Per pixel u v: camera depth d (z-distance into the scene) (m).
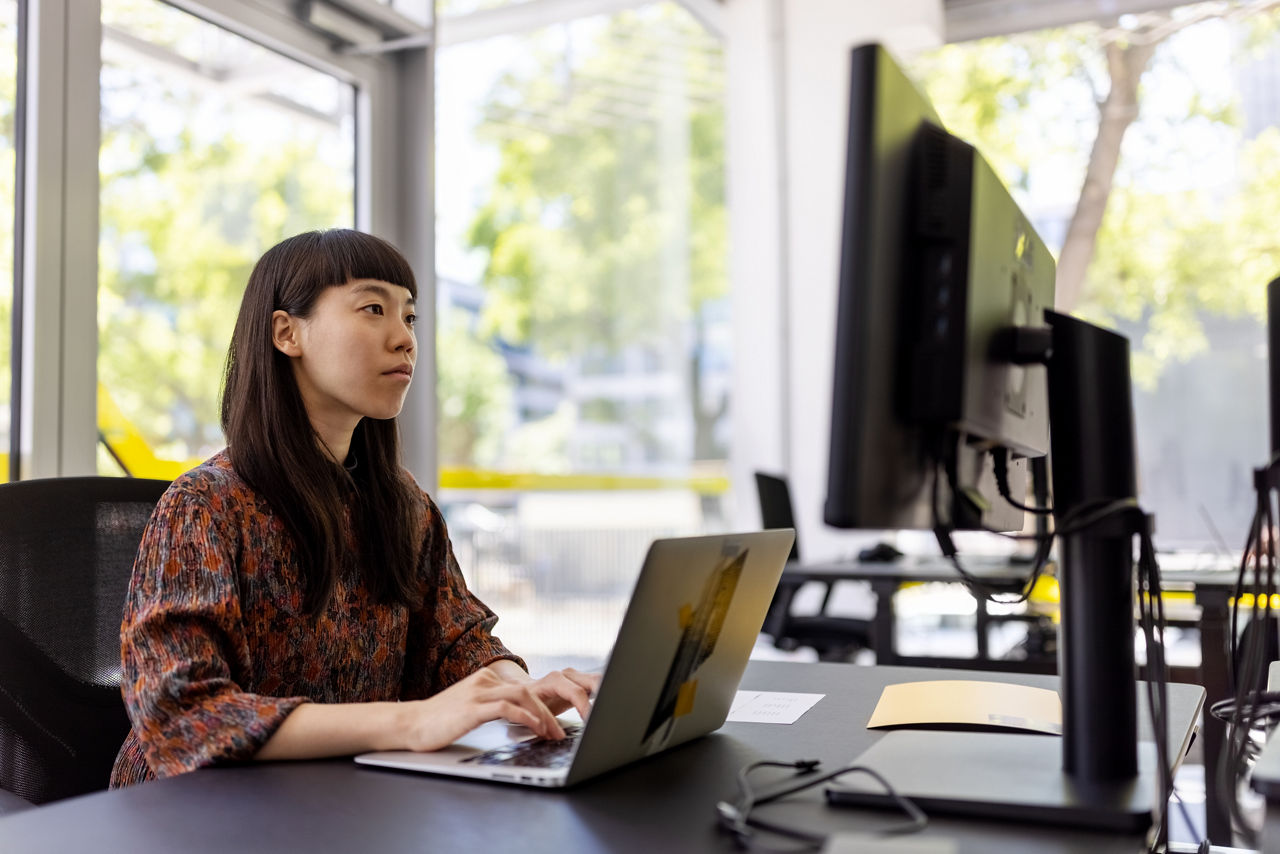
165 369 2.44
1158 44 4.94
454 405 3.60
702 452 5.36
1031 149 5.18
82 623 1.32
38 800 1.24
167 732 0.97
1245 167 4.78
